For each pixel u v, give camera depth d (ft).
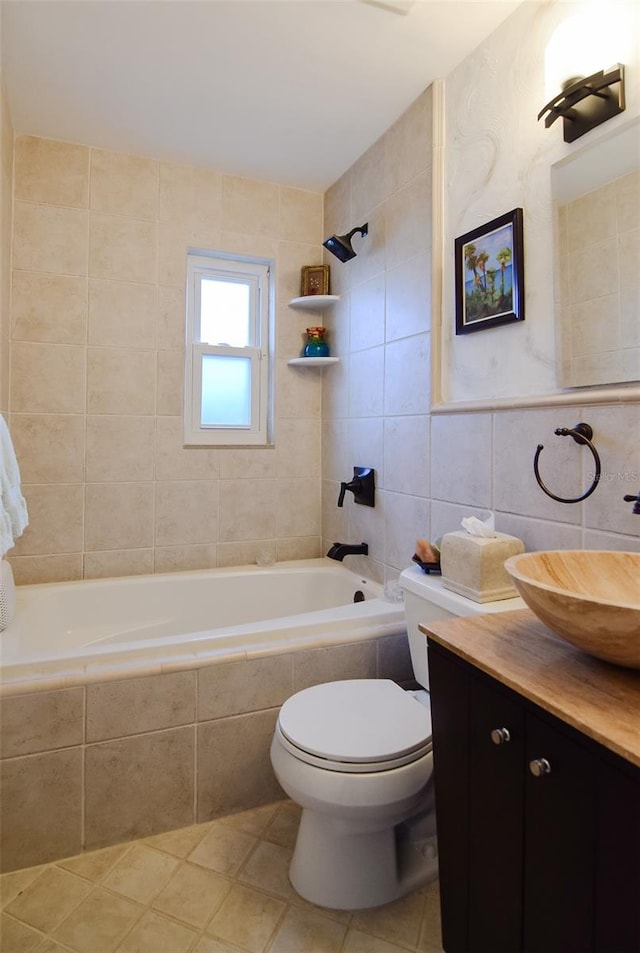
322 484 9.13
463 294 5.76
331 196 8.79
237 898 4.33
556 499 4.33
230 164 8.14
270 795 5.47
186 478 8.29
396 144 6.95
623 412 4.01
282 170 8.31
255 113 6.83
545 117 4.76
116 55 5.75
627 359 4.02
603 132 4.22
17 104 6.64
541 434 4.74
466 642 3.13
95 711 4.81
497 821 2.81
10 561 7.33
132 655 5.07
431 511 6.26
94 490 7.73
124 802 4.91
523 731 2.61
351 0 4.98
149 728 4.98
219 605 8.07
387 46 5.59
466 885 3.08
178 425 8.21
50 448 7.48
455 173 5.91
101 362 7.72
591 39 4.19
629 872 2.05
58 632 7.15
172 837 5.01
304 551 9.12
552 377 4.71
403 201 6.79
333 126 7.11
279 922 4.11
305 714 4.40
